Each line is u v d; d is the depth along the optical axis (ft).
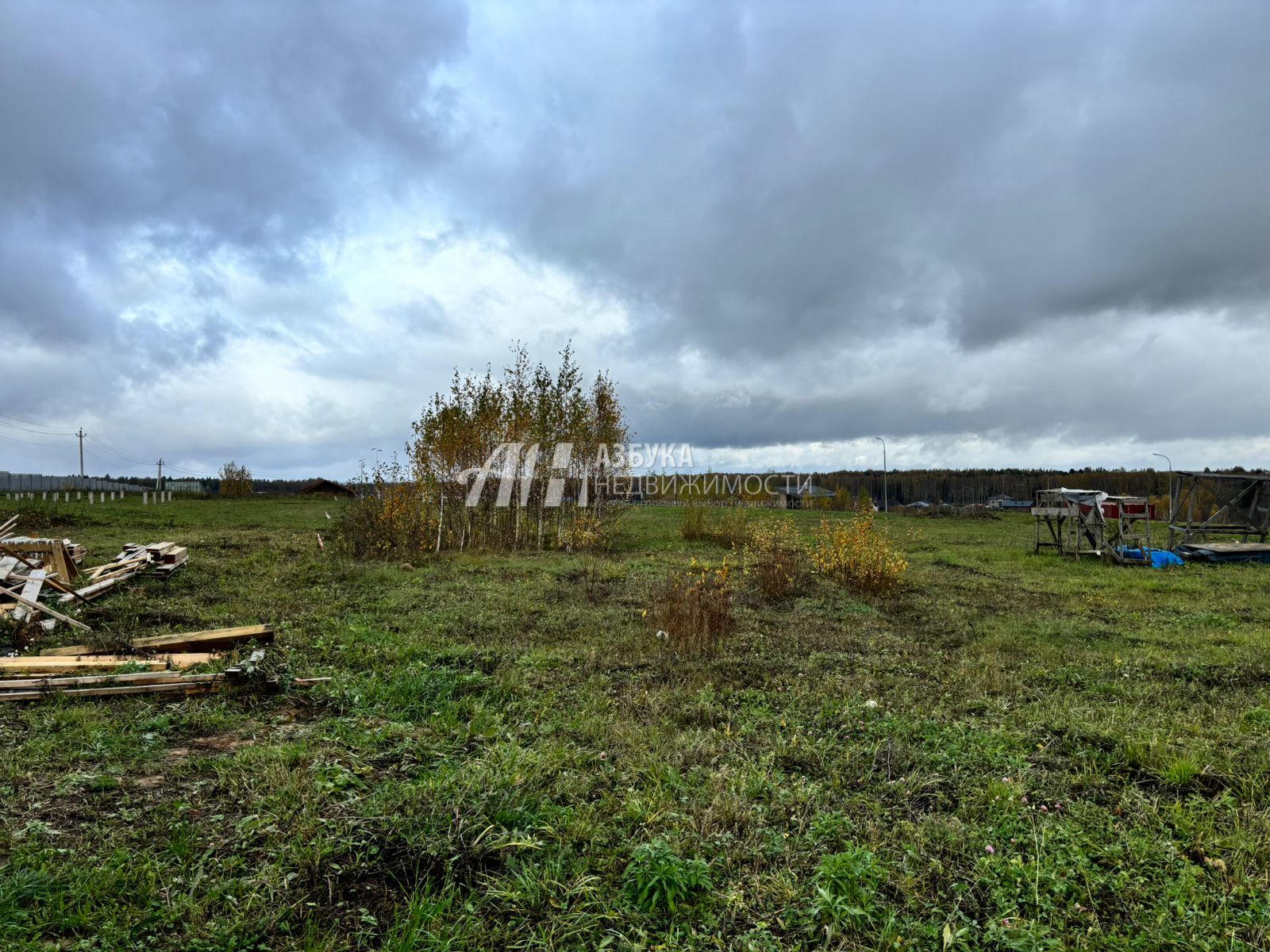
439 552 50.55
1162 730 15.71
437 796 11.57
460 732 14.99
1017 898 9.54
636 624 27.58
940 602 34.91
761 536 52.65
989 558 55.62
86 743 13.66
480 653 22.22
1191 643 25.63
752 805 11.93
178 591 32.22
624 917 8.95
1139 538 54.13
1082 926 9.03
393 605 29.73
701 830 11.09
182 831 10.23
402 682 18.30
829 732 15.93
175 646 20.99
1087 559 54.54
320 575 36.99
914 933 8.77
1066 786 13.01
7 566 28.22
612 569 43.39
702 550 56.29
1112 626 29.19
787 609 32.22
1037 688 19.93
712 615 26.58
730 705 18.11
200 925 8.36
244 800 11.48
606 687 19.38
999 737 15.49
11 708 15.70
